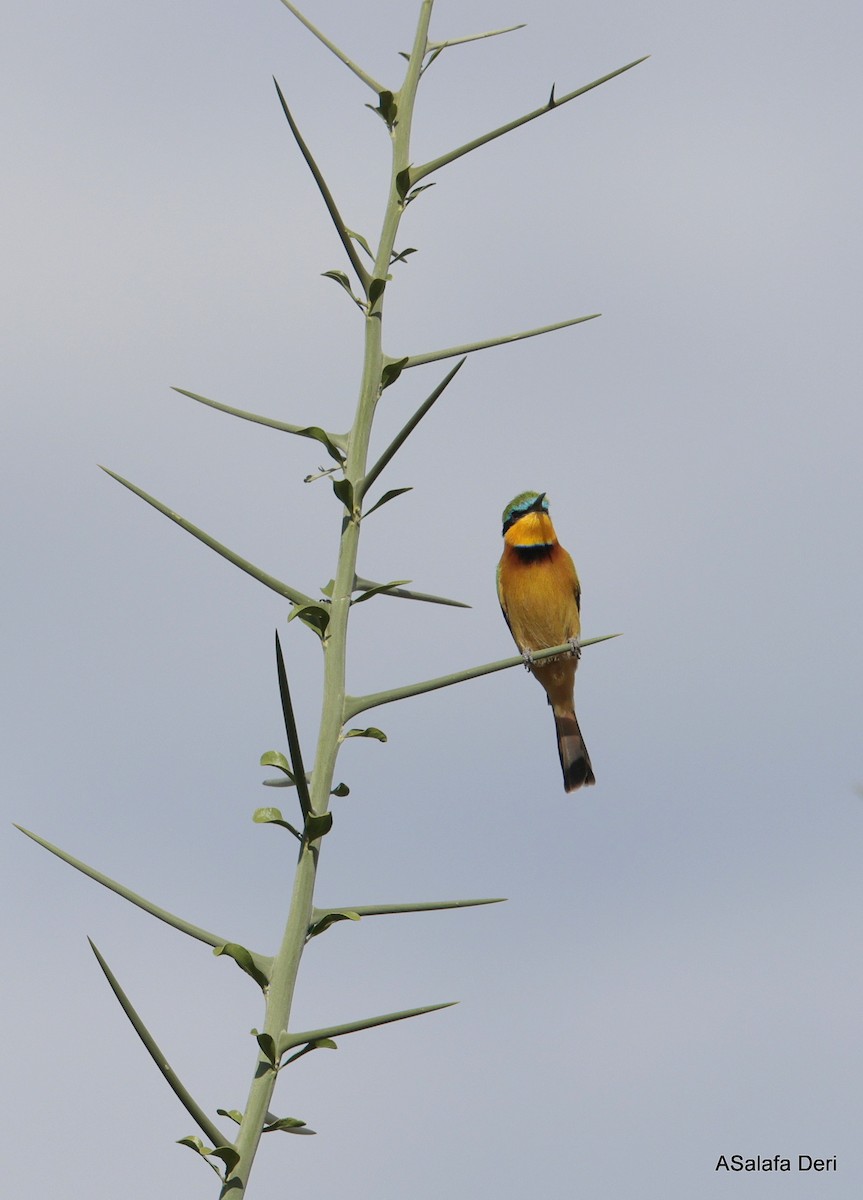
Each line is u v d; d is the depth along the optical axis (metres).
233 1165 5.74
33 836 5.92
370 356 7.14
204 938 6.07
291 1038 5.99
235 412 7.03
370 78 7.53
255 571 6.73
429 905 6.24
